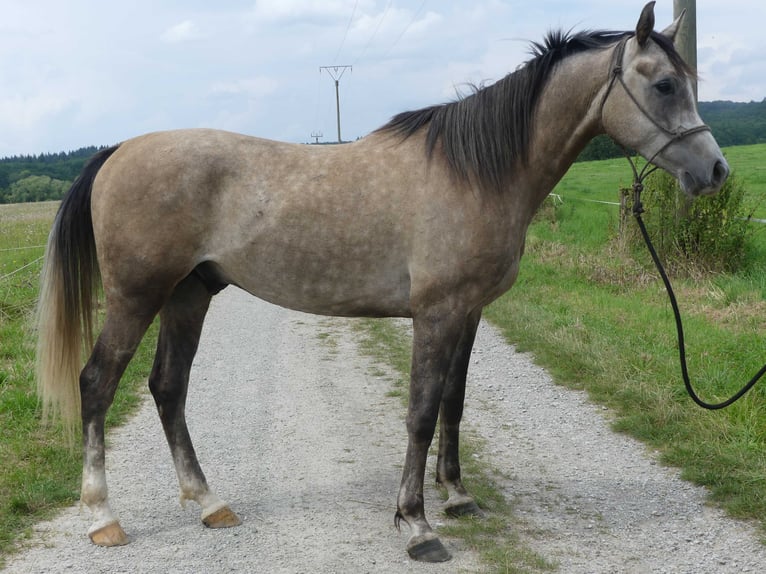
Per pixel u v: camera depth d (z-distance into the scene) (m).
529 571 3.30
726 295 8.55
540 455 4.82
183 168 3.62
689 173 3.46
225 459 4.79
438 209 3.45
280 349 7.92
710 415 5.03
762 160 27.70
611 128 3.60
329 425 5.44
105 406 3.70
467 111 3.55
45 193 57.06
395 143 3.68
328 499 4.14
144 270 3.64
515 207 3.56
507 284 3.66
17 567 3.35
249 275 3.74
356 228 3.54
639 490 4.22
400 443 5.05
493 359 7.18
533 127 3.59
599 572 3.30
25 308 8.42
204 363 7.36
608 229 13.05
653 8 3.35
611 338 7.23
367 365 7.18
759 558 3.41
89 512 3.91
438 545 3.45
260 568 3.36
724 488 4.08
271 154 3.71
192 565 3.39
